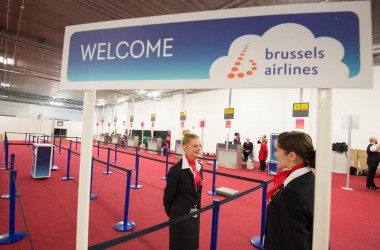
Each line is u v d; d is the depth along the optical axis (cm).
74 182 522
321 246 91
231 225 322
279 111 1031
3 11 593
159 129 1736
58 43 801
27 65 1034
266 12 98
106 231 286
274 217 96
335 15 92
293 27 95
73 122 2019
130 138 1578
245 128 1172
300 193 90
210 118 1364
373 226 337
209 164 927
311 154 101
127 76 116
